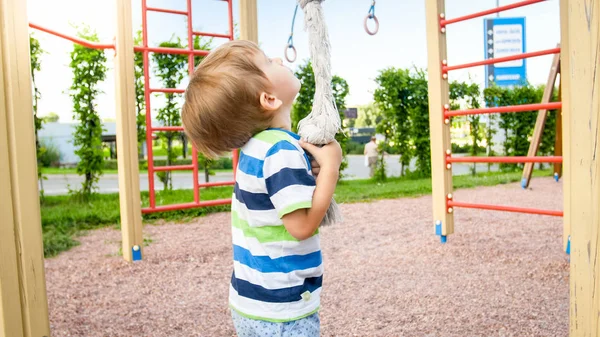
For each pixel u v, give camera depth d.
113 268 4.18
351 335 2.57
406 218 6.21
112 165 16.94
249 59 1.36
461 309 2.87
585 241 1.26
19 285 1.67
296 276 1.31
